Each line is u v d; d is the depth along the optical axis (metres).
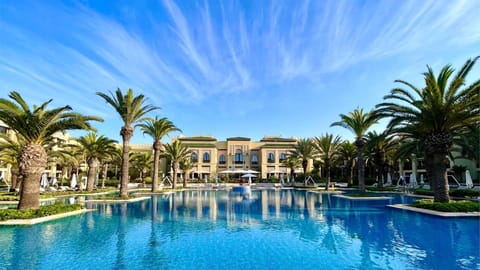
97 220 13.14
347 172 49.19
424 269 6.84
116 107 23.72
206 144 63.00
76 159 34.41
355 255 7.94
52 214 13.16
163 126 31.83
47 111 14.75
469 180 27.80
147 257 7.73
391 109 17.75
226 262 7.38
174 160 40.16
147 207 18.34
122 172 24.02
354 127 27.52
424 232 10.68
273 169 61.03
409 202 21.44
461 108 15.54
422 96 16.98
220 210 16.94
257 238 9.80
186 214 15.21
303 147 44.09
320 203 21.03
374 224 12.30
